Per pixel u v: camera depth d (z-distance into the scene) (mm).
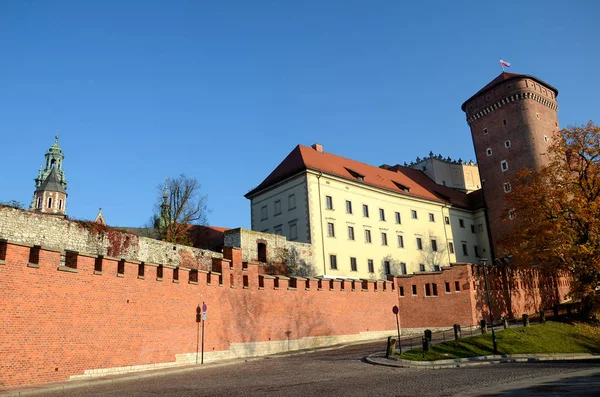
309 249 53500
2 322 19531
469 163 90000
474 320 45156
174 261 40469
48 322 21281
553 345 34969
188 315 29156
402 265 63781
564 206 43938
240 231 47312
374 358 28812
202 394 17094
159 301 27328
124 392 17891
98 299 23812
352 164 66562
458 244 73688
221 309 31844
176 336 28016
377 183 64625
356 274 57375
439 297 46906
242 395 16625
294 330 37156
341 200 58750
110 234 36062
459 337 34125
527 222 46438
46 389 18656
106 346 23734
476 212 77875
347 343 40625
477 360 29141
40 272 21344
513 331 36656
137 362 25234
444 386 18438
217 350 30781
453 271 46938
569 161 47500
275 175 60938
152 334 26469
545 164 69625
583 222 42875
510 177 72438
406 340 39719
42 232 31922
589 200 43406
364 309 43906
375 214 62656
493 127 75688
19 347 19969
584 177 44750
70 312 22328
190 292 29609
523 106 72375
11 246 20375
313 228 54406
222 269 32594
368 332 43594
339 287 42094
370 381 19938
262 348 34281
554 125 74562
